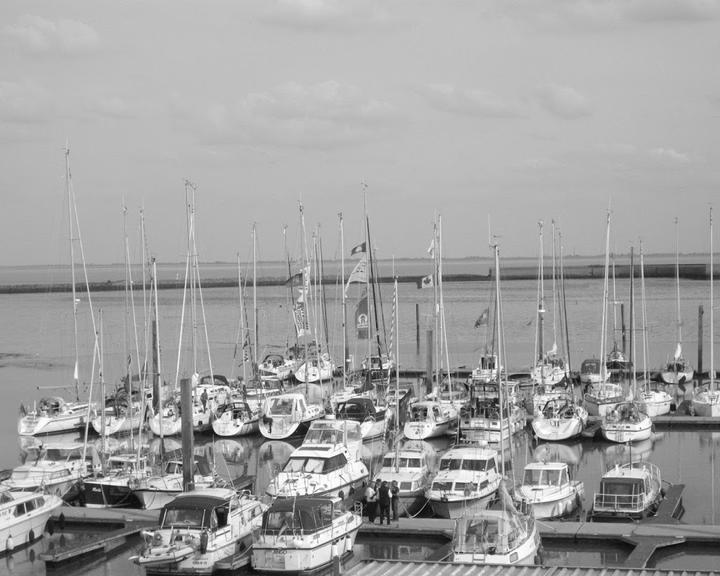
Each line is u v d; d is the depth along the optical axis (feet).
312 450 169.17
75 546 134.82
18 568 133.08
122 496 159.74
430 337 270.67
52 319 603.26
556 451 207.41
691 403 252.42
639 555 126.41
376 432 225.56
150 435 224.12
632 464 161.89
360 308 265.75
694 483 176.35
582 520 148.87
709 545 132.46
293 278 341.82
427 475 167.32
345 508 142.20
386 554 133.80
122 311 645.51
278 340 467.93
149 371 273.95
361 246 268.00
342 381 289.12
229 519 130.62
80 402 251.60
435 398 241.76
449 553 120.67
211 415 235.81
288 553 123.75
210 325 552.00
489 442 205.36
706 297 652.89
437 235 265.95
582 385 292.81
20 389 317.01
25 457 209.36
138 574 129.49
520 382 286.46
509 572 93.76
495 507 145.38
